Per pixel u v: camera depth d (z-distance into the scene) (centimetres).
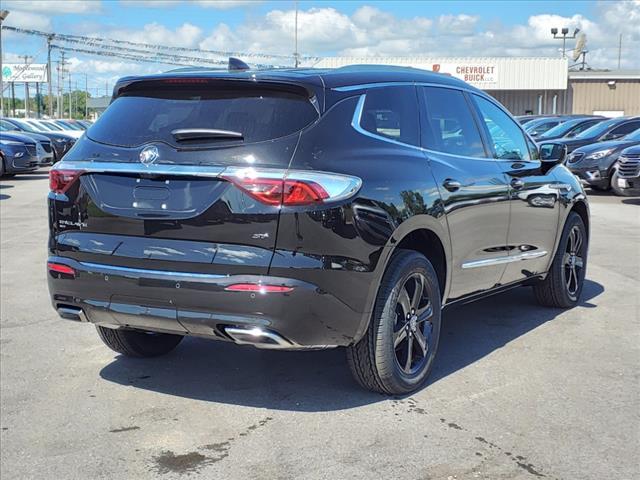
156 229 383
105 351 531
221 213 369
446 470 342
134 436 386
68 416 413
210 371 485
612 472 340
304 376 472
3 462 358
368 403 424
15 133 2114
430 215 429
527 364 491
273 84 394
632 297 680
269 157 372
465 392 440
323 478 337
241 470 346
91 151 413
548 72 4481
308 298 365
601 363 493
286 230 362
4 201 1507
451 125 491
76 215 409
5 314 634
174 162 382
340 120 398
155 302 385
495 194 501
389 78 450
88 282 402
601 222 1190
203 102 407
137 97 429
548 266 608
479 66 4475
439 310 455
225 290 366
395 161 417
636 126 1788
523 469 343
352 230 377
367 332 407
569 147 1786
